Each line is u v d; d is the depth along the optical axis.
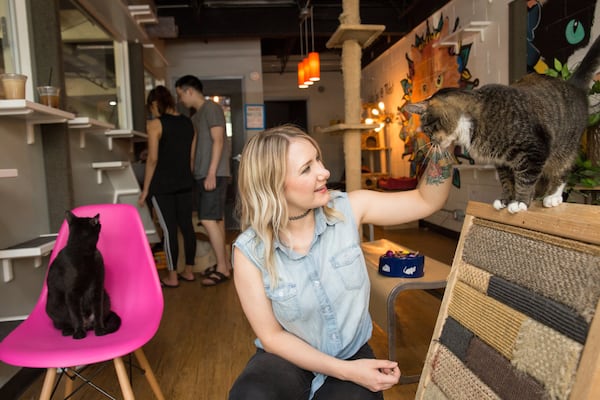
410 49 6.09
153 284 1.69
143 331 1.44
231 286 3.43
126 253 1.77
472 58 4.36
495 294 0.87
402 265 1.92
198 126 3.48
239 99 6.42
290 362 1.13
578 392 0.63
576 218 0.72
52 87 2.21
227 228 6.35
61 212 2.50
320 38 7.57
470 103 1.12
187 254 3.59
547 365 0.70
